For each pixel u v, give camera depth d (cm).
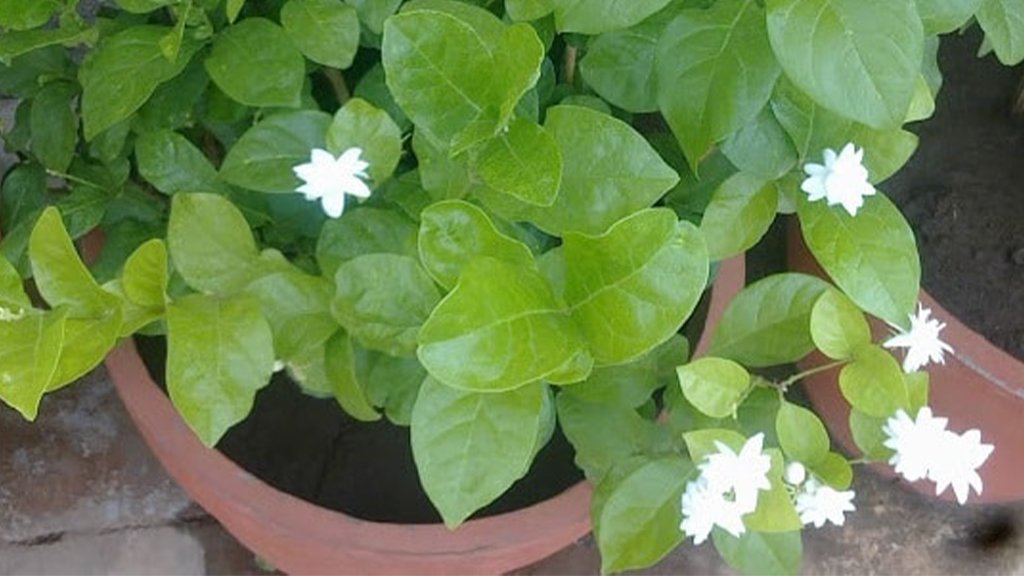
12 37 58
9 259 61
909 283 53
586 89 65
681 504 54
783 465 53
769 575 55
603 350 49
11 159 89
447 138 51
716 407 53
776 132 55
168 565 88
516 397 50
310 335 54
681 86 52
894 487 91
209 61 56
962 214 84
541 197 49
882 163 55
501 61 49
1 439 89
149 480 89
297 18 55
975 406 76
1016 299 82
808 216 54
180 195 53
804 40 48
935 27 52
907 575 90
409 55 49
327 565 69
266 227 62
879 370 53
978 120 86
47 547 87
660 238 46
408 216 56
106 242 65
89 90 55
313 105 60
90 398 91
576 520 64
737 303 56
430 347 45
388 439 75
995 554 90
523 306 48
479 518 65
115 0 60
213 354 50
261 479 70
